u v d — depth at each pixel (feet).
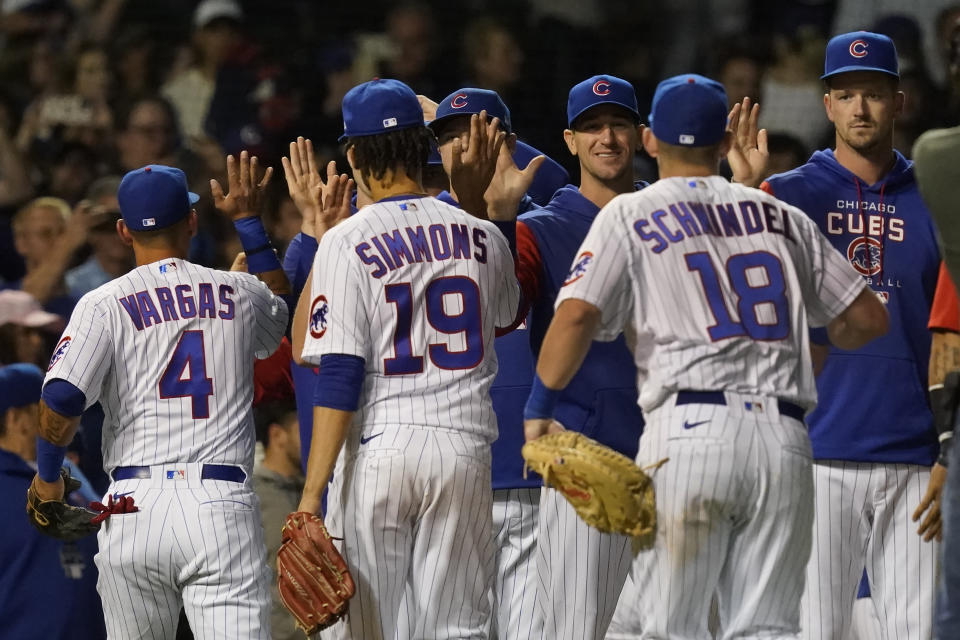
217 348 58.23
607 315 49.29
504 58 135.95
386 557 51.96
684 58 139.54
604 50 138.21
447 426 52.06
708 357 47.93
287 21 138.82
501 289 54.60
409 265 52.34
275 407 79.15
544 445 48.37
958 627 46.91
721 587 49.90
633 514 47.62
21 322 90.33
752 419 47.73
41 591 75.41
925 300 61.87
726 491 47.42
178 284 58.59
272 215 112.98
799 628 49.73
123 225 60.08
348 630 52.65
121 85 136.15
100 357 57.00
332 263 52.21
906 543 61.72
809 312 51.65
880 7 135.64
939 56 132.67
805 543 48.85
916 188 62.64
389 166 53.98
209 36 136.56
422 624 52.60
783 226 50.21
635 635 63.67
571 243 59.52
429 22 138.00
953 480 47.39
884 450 61.16
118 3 140.05
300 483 79.87
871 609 70.23
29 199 125.70
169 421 57.26
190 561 56.44
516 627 64.03
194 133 133.49
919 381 61.77
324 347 51.65
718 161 51.44
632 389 58.44
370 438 52.06
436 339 52.39
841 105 62.23
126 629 57.62
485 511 53.21
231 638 56.18
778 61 133.69
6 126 130.31
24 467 76.28
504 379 63.46
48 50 137.28
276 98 134.72
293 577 50.83
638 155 112.37
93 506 56.34
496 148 56.08
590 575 57.41
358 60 137.39
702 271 48.60
